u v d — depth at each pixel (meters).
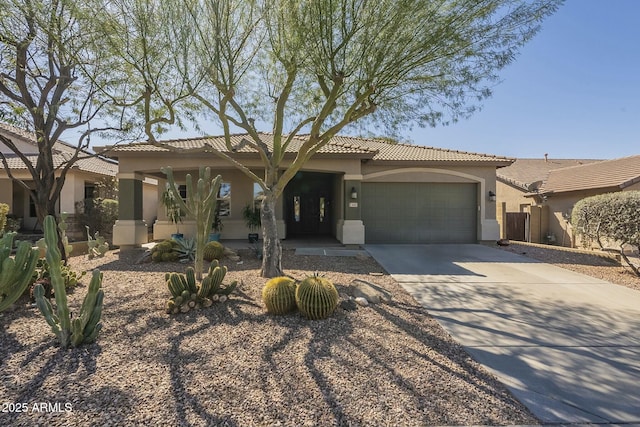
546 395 3.55
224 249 10.89
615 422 3.13
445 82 7.70
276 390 3.49
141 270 9.13
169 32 6.96
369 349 4.48
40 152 8.62
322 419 3.07
